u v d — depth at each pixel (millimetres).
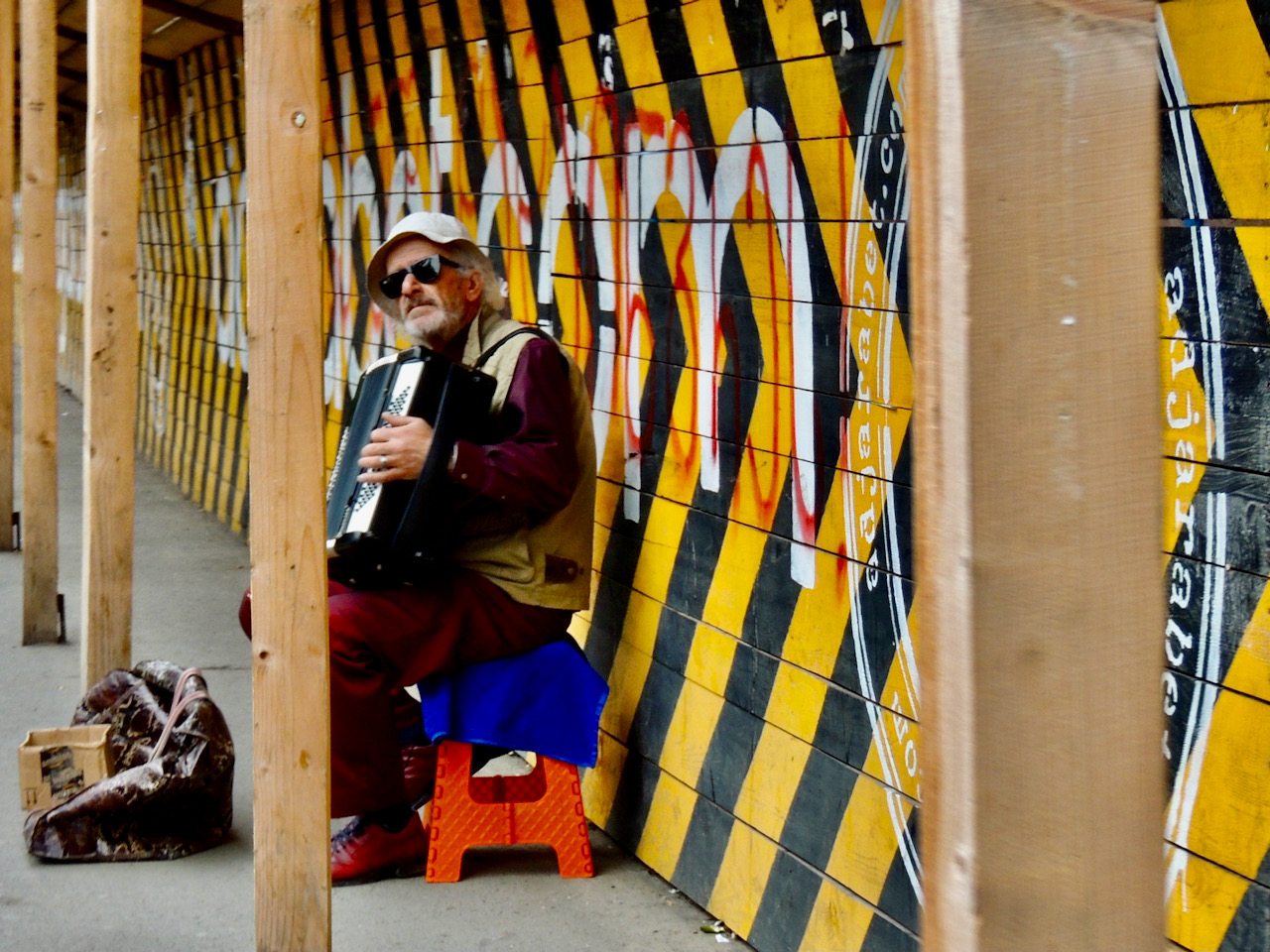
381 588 3770
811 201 3119
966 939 1143
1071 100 1130
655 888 3814
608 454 4117
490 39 4777
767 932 3365
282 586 2789
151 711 4406
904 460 2857
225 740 4199
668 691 3816
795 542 3252
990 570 1122
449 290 3889
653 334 3848
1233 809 2123
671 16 3635
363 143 6160
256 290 2742
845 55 2973
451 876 3867
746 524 3447
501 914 3660
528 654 3840
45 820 4055
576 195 4230
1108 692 1160
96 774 4219
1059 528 1142
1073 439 1142
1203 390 2152
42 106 6215
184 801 4121
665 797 3830
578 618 4328
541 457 3656
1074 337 1139
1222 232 2105
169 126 10391
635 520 3979
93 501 4855
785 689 3303
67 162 16984
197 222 9758
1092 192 1140
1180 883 2217
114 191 4777
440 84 5250
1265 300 2043
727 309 3482
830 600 3125
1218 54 2098
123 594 4910
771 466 3334
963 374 1111
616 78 3947
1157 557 1170
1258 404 2066
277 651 2801
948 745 1152
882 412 2922
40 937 3564
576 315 4273
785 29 3164
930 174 1135
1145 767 1170
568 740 3840
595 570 4207
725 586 3543
